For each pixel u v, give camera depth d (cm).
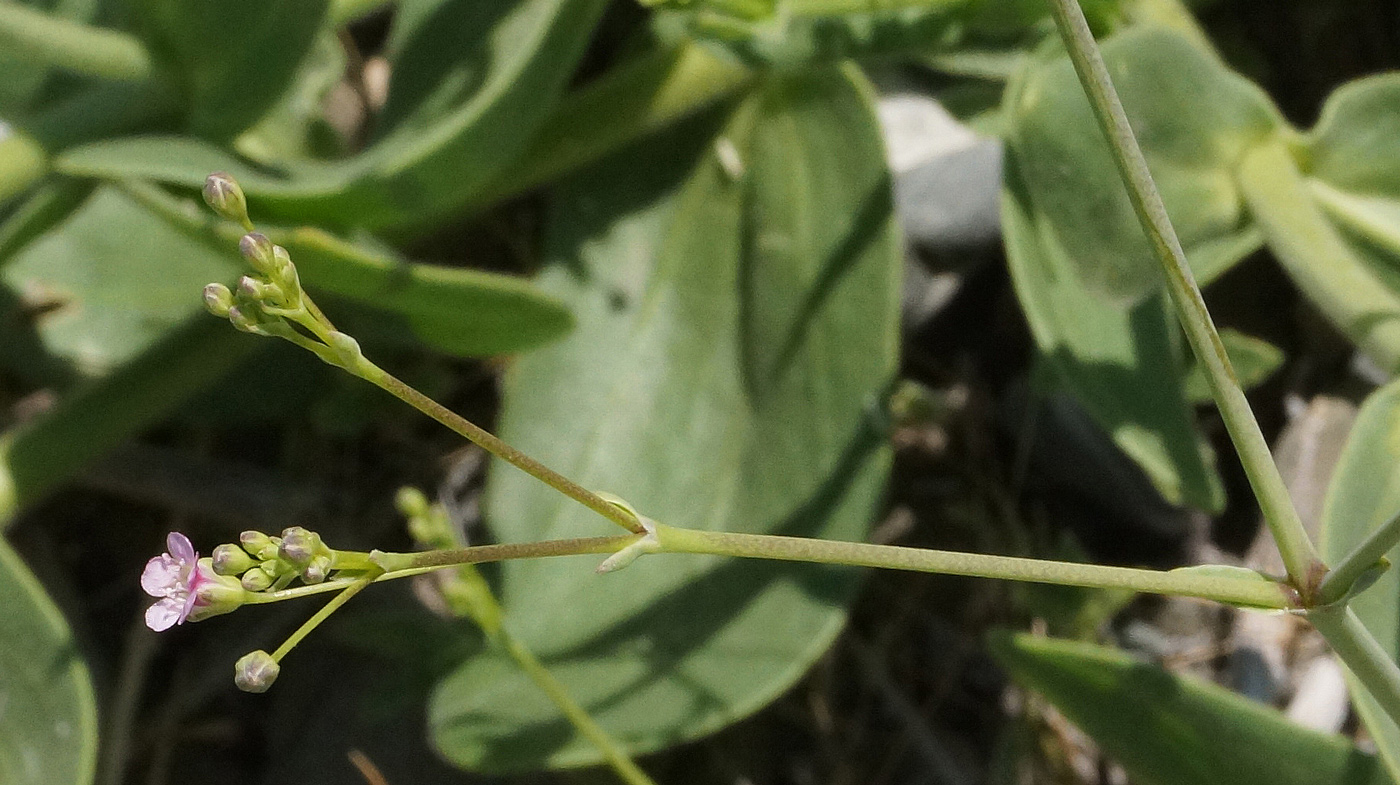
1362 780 20
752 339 26
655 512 25
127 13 23
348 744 27
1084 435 26
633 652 24
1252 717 20
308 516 29
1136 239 21
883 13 23
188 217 22
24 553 29
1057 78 21
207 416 29
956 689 27
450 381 29
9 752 22
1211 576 17
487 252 31
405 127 24
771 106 26
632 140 27
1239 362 25
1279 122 22
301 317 16
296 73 23
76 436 26
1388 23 29
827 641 23
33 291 29
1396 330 21
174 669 29
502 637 22
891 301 24
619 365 26
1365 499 20
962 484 28
